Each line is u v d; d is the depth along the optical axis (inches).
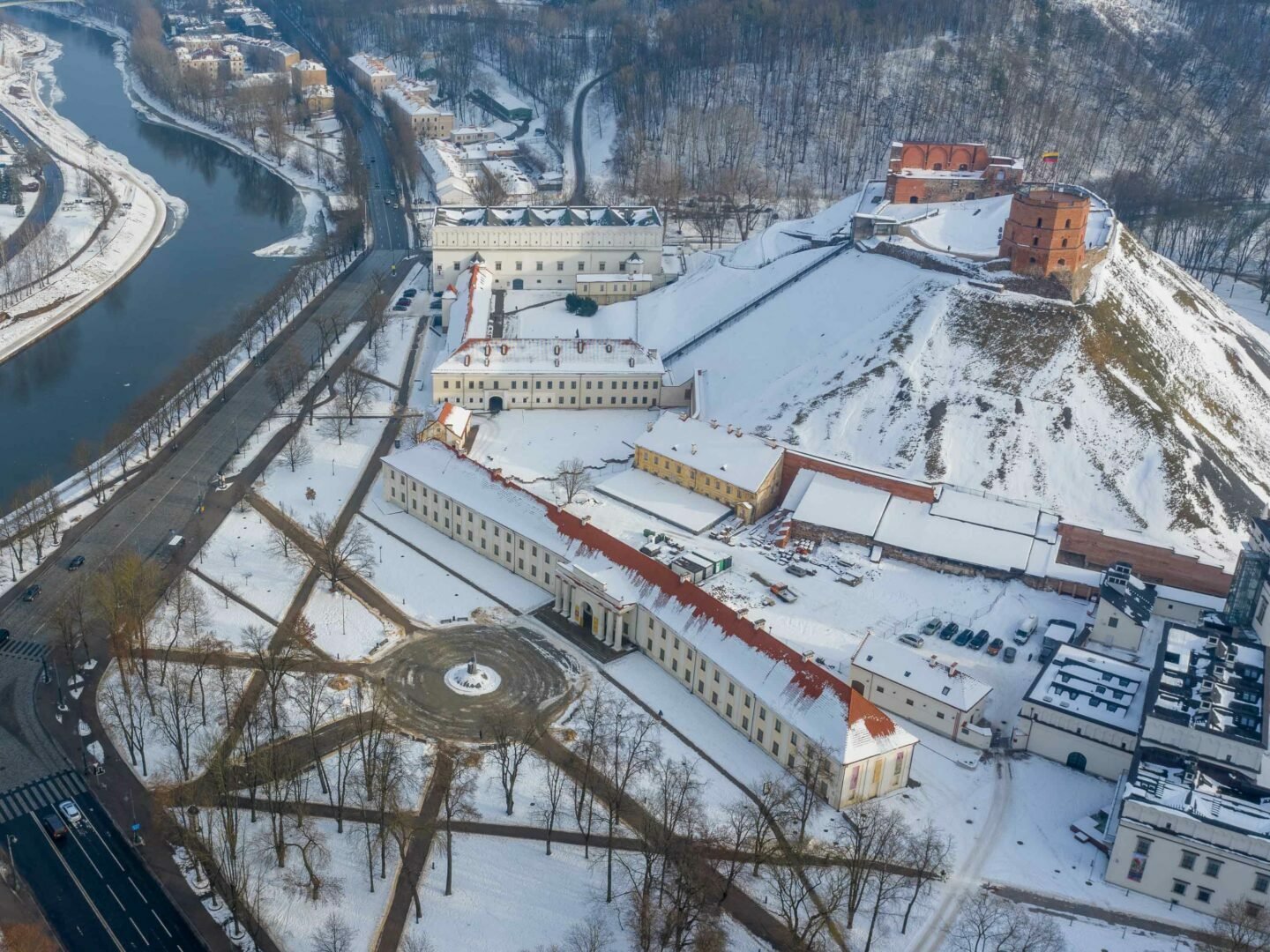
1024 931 7416.3
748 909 7701.8
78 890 7657.5
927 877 7741.1
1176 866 7751.0
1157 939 7549.2
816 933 7268.7
